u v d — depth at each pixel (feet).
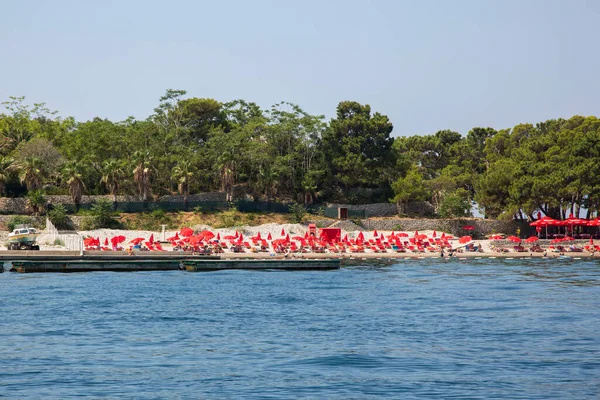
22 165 401.08
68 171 402.52
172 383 116.78
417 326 166.20
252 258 339.16
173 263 307.78
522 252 387.55
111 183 415.23
